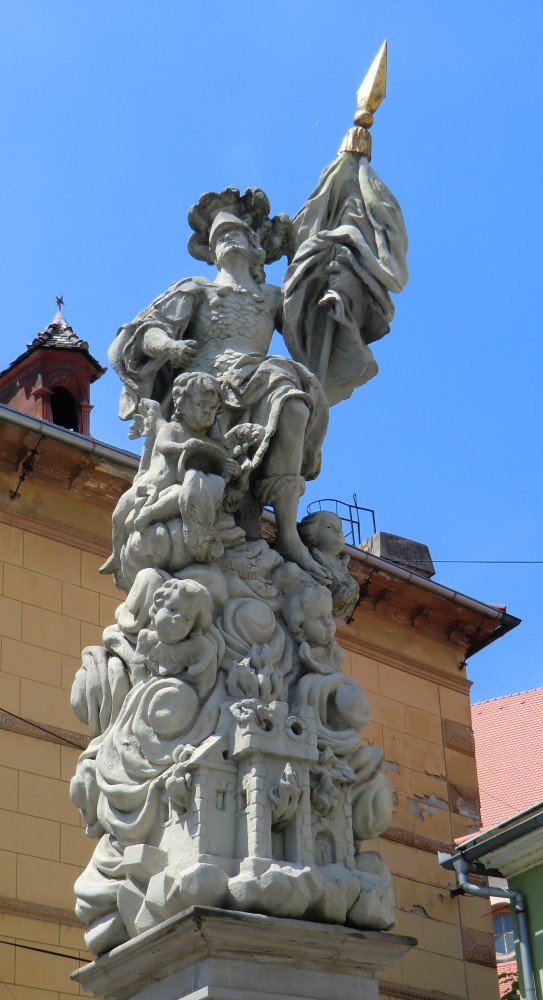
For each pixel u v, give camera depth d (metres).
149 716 9.16
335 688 9.57
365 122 11.48
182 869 8.66
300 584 9.90
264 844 8.69
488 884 21.25
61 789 17.05
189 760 8.86
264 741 8.91
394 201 11.17
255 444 10.03
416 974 19.75
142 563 9.75
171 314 10.56
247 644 9.45
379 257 10.92
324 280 10.93
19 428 17.95
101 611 18.31
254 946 8.42
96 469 18.55
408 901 20.16
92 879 9.11
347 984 8.70
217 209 11.20
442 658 22.30
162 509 9.65
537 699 27.44
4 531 17.94
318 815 9.05
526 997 15.15
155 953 8.53
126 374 10.49
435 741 21.59
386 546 22.91
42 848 16.61
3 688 17.14
